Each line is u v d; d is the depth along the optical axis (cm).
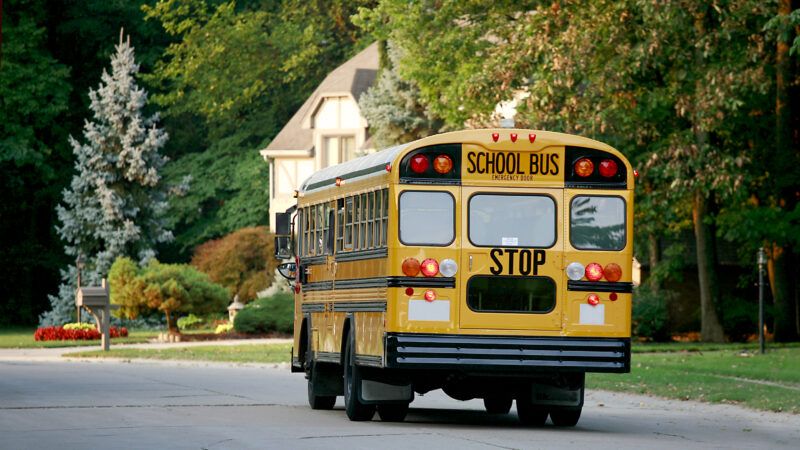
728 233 8175
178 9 14138
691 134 7550
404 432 3184
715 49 7281
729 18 7194
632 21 7319
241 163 13975
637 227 8288
